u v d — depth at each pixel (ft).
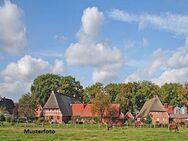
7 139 179.01
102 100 460.96
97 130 297.53
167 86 634.43
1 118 424.05
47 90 588.50
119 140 185.78
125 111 597.11
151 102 526.57
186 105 557.33
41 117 496.23
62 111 499.51
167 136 221.25
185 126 424.46
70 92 613.52
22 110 490.08
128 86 606.14
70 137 202.49
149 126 386.32
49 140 178.81
